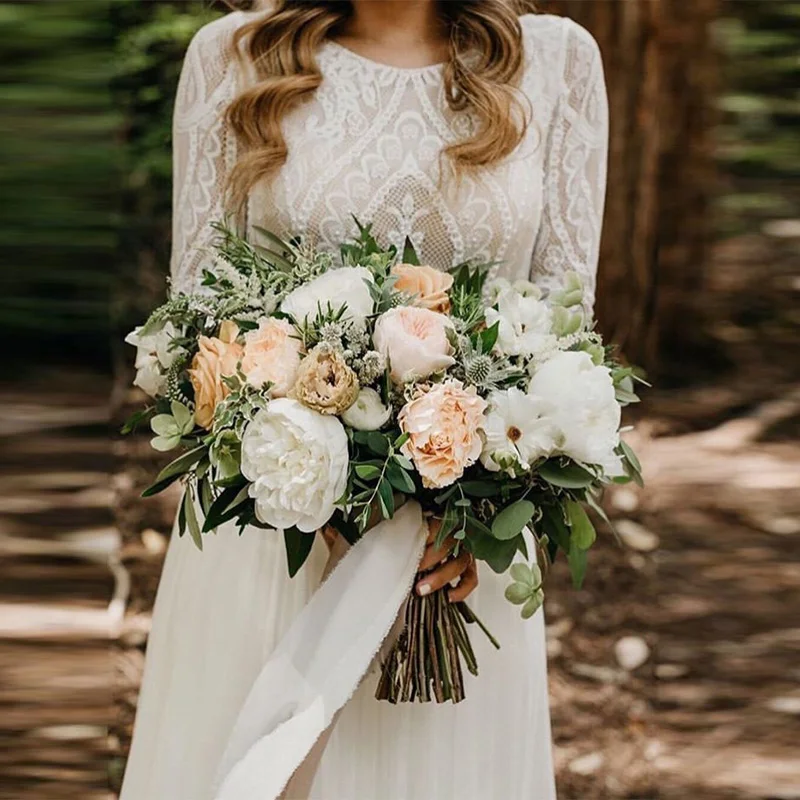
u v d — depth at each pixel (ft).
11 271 33.24
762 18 36.68
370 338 6.97
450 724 7.92
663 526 22.35
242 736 7.27
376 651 7.13
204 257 8.34
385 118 8.20
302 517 6.70
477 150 8.05
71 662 17.02
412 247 7.73
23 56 32.96
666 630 18.28
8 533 22.44
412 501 7.17
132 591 17.12
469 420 6.76
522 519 6.82
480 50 8.32
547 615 16.96
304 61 8.16
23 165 33.06
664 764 14.42
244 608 7.89
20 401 30.25
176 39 17.52
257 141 8.11
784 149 36.63
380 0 8.32
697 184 31.24
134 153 18.10
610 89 17.90
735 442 27.04
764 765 14.47
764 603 19.34
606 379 6.96
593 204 8.59
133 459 18.15
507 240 8.26
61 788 13.62
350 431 6.80
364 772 7.81
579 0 17.63
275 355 6.81
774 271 34.99
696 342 31.68
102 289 33.32
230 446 6.81
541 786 8.33
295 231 8.13
